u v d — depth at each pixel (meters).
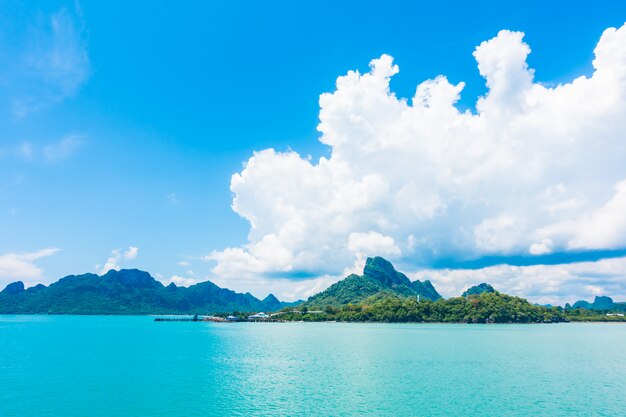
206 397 82.44
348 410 73.38
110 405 76.94
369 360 132.75
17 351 161.50
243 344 188.38
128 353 154.38
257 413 71.69
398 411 72.75
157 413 72.06
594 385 93.62
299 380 99.19
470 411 73.12
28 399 81.25
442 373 108.38
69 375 106.38
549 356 143.00
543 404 77.44
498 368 116.38
